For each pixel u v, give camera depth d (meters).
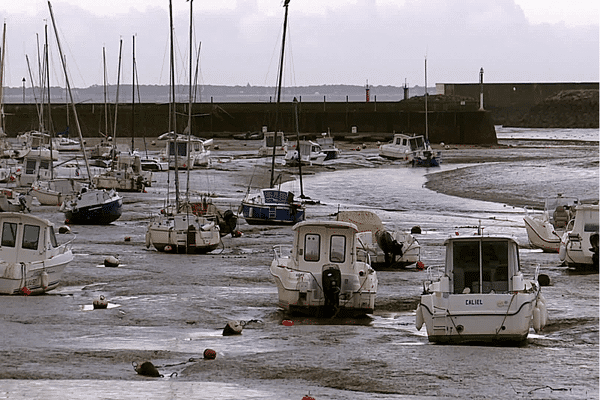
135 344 34.38
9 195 95.44
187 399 26.06
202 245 64.00
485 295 33.41
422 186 131.12
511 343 33.81
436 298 33.78
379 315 42.47
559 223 72.00
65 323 38.62
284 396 26.52
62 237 73.31
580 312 40.84
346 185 133.25
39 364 30.55
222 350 33.41
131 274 53.44
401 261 57.31
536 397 26.33
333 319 41.25
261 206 85.75
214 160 170.38
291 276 41.16
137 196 111.12
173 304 43.66
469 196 115.75
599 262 53.88
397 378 28.64
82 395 26.38
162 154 153.50
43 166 115.00
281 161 166.88
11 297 44.78
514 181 130.25
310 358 31.64
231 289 48.56
